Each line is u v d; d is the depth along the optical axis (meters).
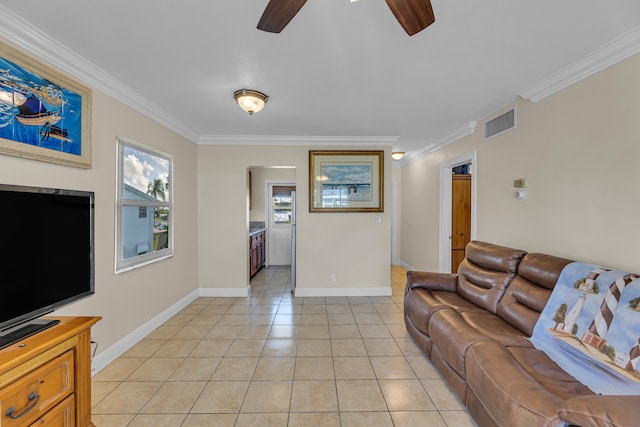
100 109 2.14
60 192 1.44
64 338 1.25
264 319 3.18
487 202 3.03
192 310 3.45
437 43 1.72
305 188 4.02
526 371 1.41
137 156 2.60
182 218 3.49
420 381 2.04
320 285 4.05
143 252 2.71
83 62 1.91
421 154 4.81
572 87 2.03
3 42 1.48
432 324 2.06
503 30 1.59
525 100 2.48
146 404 1.80
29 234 1.30
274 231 6.32
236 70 2.06
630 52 1.64
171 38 1.67
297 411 1.74
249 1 1.37
